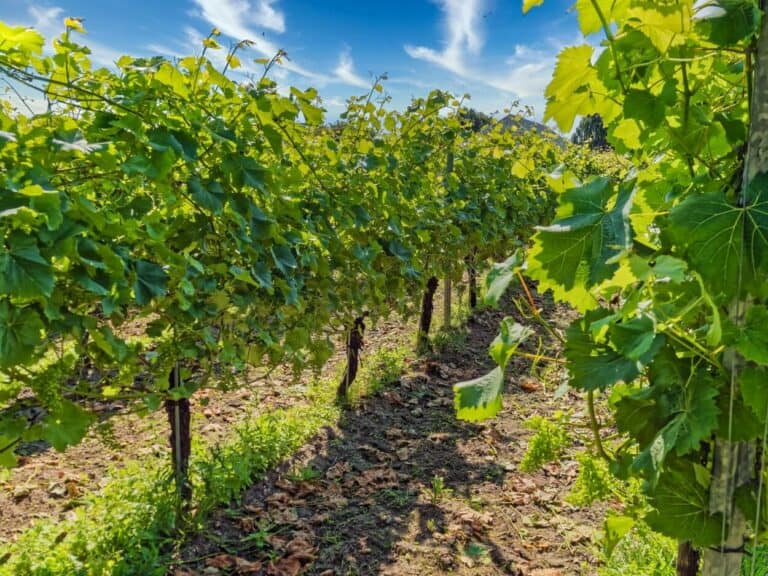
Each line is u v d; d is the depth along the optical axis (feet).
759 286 2.95
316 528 10.76
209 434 14.06
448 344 21.95
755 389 3.24
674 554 8.17
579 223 3.25
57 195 5.52
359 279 14.47
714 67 4.12
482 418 4.27
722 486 3.63
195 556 9.70
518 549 10.13
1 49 6.72
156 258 8.43
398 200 15.72
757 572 6.50
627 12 3.55
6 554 8.86
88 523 9.75
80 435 7.30
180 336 9.48
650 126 3.59
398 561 9.87
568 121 4.16
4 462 7.21
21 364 6.24
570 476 12.67
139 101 7.80
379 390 17.47
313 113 10.33
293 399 16.69
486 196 22.81
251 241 9.45
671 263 2.88
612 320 3.28
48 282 5.39
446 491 12.12
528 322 24.63
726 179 3.56
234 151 9.05
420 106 17.80
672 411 3.56
